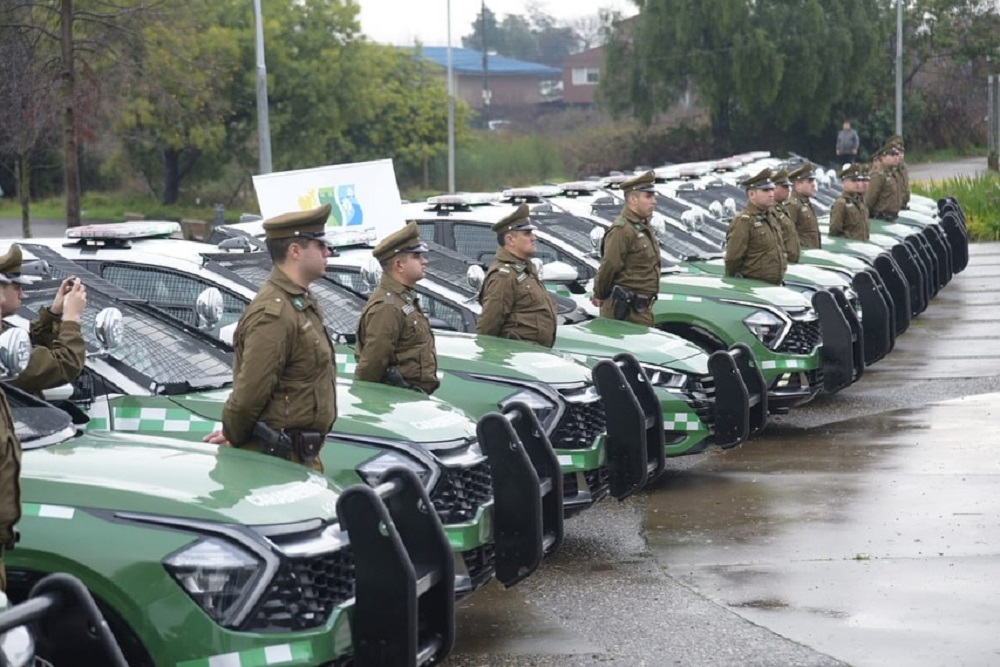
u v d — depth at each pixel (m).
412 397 8.04
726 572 8.77
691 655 7.25
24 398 6.25
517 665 7.15
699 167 24.55
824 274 16.16
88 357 7.33
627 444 9.33
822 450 12.51
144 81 28.44
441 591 5.98
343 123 50.66
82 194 53.03
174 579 5.23
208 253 9.43
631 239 12.52
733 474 11.64
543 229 14.05
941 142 69.19
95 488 5.46
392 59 53.31
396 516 6.04
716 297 13.65
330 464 7.29
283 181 12.75
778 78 57.72
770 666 7.04
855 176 21.41
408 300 8.71
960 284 26.33
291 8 48.34
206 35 42.09
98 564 5.25
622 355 9.70
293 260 6.78
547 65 149.00
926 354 18.19
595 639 7.55
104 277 9.12
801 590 8.32
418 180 55.41
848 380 13.70
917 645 7.29
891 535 9.48
